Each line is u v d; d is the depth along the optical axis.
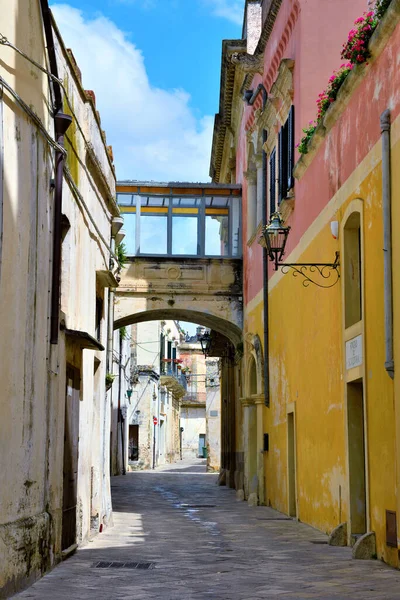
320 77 17.47
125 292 24.67
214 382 45.41
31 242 8.56
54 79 9.52
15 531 7.85
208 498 24.28
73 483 11.50
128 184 24.92
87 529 12.99
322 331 14.74
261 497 21.36
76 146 11.66
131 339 49.53
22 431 8.23
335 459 13.64
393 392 10.22
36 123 8.69
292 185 17.72
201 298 24.91
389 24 10.40
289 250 18.23
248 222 24.11
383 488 10.58
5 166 7.50
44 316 9.29
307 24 17.58
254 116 22.91
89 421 13.25
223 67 26.94
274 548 12.19
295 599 7.86
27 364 8.41
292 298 17.84
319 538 13.59
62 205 10.38
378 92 11.14
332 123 13.89
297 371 17.20
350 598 7.90
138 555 11.23
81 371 12.19
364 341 11.51
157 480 35.91
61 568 9.80
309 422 15.86
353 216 12.60
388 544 10.30
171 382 60.31
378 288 10.97
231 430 29.91
